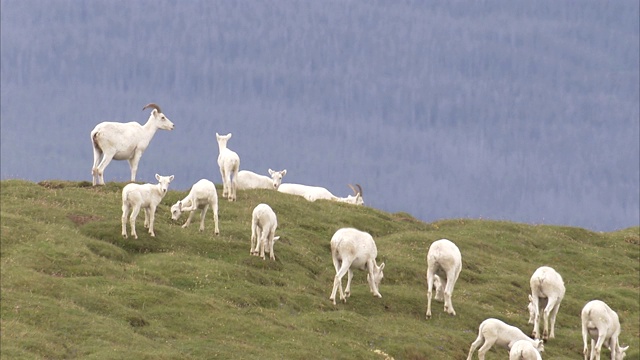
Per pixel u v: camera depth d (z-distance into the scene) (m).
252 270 75.88
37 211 82.06
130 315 62.16
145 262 74.31
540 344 63.44
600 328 69.00
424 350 66.56
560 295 74.75
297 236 93.44
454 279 74.31
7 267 66.69
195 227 86.31
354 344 64.50
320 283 80.00
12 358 52.31
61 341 56.38
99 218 82.94
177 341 60.06
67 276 68.44
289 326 66.19
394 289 79.19
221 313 65.31
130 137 97.06
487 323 64.06
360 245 72.56
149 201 77.75
